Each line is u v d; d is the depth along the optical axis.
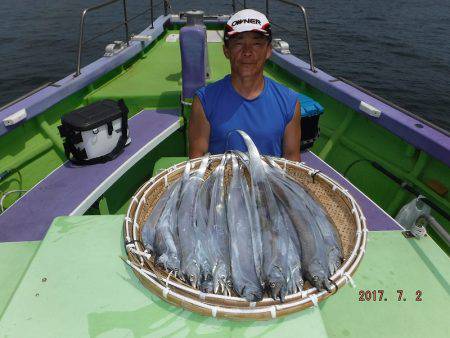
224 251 1.64
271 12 27.00
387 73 15.01
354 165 3.62
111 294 1.38
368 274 1.62
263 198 1.83
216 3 27.61
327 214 1.77
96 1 33.28
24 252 1.77
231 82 2.42
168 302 1.29
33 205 2.70
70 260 1.54
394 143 3.24
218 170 2.01
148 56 6.11
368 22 25.02
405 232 1.85
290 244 1.63
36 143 3.49
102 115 3.17
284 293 1.37
